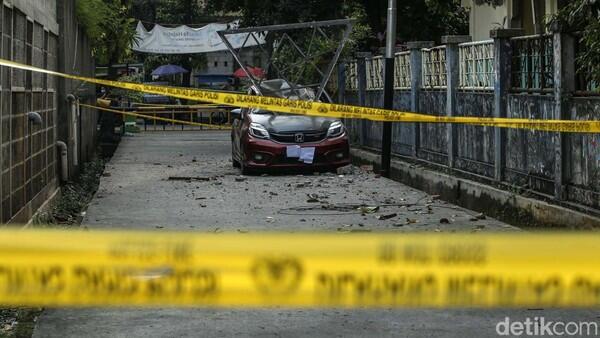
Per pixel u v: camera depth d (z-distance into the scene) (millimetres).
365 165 33094
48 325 11219
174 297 6629
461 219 19531
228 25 49344
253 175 30219
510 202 19234
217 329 11078
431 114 26484
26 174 17016
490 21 36344
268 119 30391
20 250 6797
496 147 20953
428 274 6547
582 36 16781
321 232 17703
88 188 26750
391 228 18359
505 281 6551
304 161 29750
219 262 6699
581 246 6676
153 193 24906
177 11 83938
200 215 20547
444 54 25016
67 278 6672
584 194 16781
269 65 39406
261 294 6621
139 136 55375
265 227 18656
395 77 30328
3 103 14164
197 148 44219
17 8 15477
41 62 19609
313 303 6551
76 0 28656
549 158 18297
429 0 37969
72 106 25656
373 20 43000
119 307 12070
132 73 62344
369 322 11383
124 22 40344
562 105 17453
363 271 6602
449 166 24484
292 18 41031
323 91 35375
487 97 21906
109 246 6766
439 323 11320
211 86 95750
